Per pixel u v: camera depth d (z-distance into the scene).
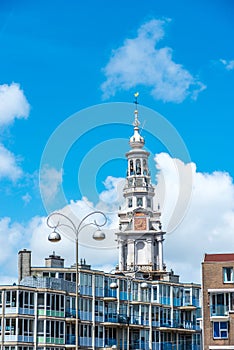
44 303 111.25
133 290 131.12
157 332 133.25
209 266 90.00
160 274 159.25
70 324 116.31
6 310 107.94
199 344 139.25
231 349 86.94
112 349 110.31
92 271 122.88
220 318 88.19
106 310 124.94
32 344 109.00
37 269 120.56
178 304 138.50
